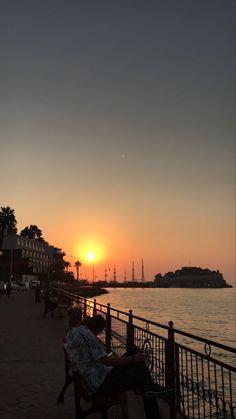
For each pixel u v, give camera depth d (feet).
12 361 31.12
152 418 15.67
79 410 16.48
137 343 25.61
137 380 15.79
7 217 415.03
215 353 88.38
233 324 203.62
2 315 71.31
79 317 19.17
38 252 490.49
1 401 21.17
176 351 18.99
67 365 21.02
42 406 20.39
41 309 87.30
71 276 539.29
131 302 411.13
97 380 15.70
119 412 19.63
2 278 317.83
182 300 517.55
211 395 15.61
